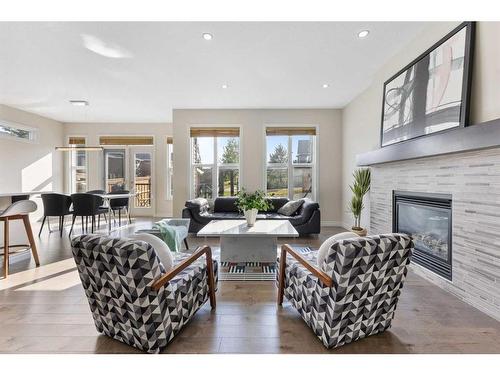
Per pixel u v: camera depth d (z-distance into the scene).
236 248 3.35
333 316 1.57
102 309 1.69
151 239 1.79
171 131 7.20
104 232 5.20
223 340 1.75
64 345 1.70
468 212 2.18
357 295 1.58
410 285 2.61
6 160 5.52
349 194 5.27
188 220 3.84
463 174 2.23
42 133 6.43
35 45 3.04
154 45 3.07
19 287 2.56
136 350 1.65
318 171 5.77
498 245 1.92
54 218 6.61
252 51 3.23
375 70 3.81
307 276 1.82
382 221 3.61
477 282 2.11
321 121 5.74
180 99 5.13
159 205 7.29
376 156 3.48
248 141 5.78
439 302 2.25
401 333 1.81
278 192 5.91
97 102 5.31
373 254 1.52
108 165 7.28
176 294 1.70
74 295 2.40
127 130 7.20
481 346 1.67
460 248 2.28
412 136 2.91
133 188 7.31
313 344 1.71
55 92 4.69
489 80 2.04
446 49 2.42
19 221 3.47
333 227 5.55
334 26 2.73
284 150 5.87
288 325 1.93
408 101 2.98
